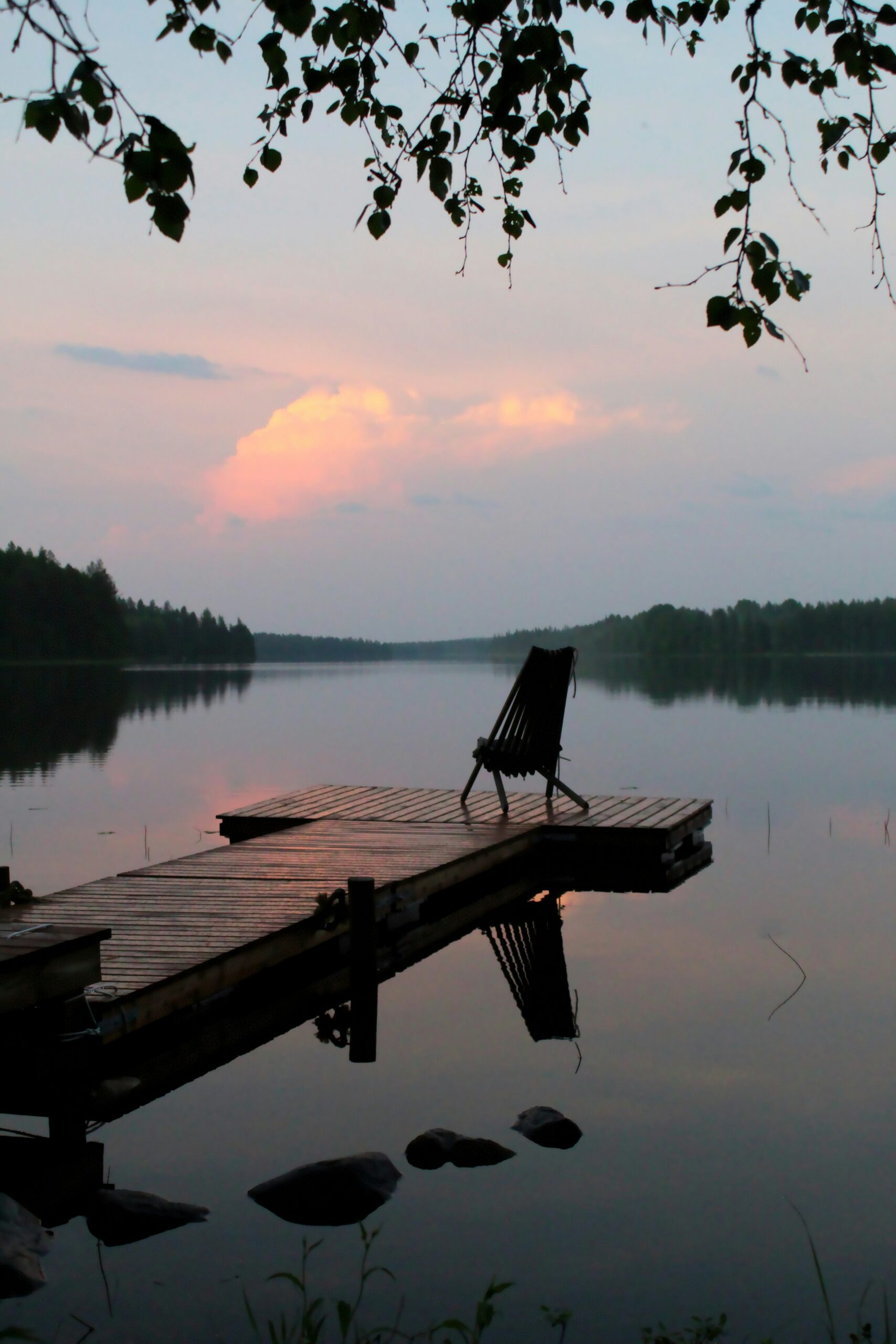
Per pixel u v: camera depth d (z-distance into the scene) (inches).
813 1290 112.7
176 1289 114.7
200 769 634.8
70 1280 116.8
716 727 879.1
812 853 370.0
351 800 425.7
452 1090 167.9
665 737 796.0
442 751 734.5
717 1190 134.2
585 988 221.5
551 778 395.9
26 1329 107.5
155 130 89.0
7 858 364.8
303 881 264.1
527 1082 170.6
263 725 975.0
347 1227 127.1
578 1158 143.5
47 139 89.3
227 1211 131.3
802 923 273.3
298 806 409.4
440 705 1289.4
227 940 204.2
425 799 425.7
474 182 163.5
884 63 122.9
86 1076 152.3
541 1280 115.4
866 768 595.2
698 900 305.3
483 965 246.2
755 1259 118.6
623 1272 116.8
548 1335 106.0
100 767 648.4
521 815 383.6
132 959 190.1
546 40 132.3
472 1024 200.8
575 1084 169.0
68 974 151.0
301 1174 134.9
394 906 258.8
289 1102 164.4
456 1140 144.6
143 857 365.1
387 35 141.1
